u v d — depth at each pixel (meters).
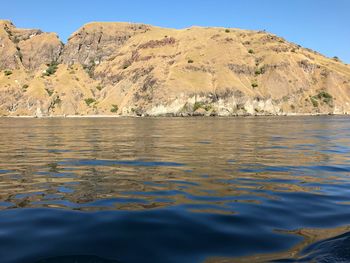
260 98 170.50
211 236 7.28
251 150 23.45
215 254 6.40
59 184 12.64
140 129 52.25
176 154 21.28
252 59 189.12
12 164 17.50
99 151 22.95
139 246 6.73
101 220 8.27
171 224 8.00
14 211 9.19
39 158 19.67
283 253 6.45
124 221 8.19
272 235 7.38
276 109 171.50
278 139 32.72
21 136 38.25
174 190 11.59
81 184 12.61
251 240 7.09
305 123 73.81
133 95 174.25
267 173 14.84
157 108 160.62
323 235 7.35
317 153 21.95
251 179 13.53
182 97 161.62
